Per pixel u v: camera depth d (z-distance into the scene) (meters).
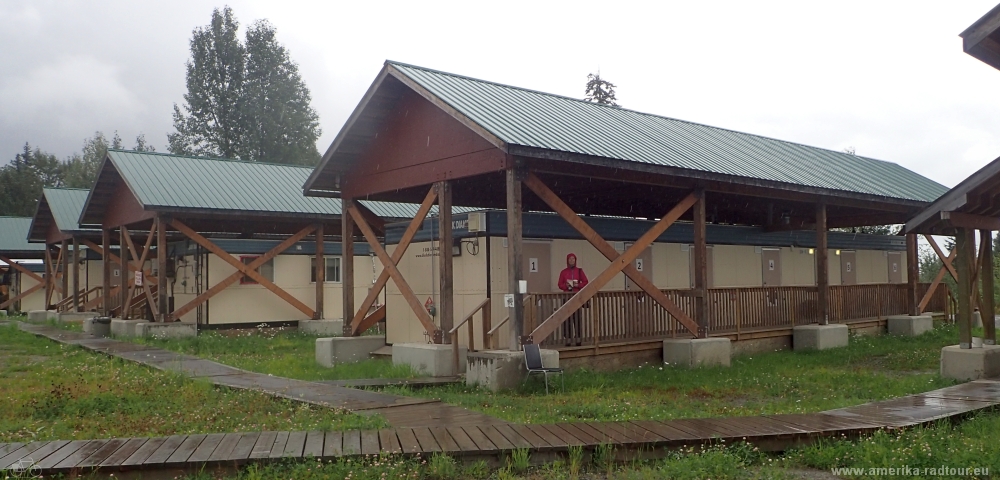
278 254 27.11
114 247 36.75
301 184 27.06
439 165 14.74
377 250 16.52
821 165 21.03
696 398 12.13
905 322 21.97
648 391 12.87
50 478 7.07
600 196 18.39
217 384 12.84
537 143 12.76
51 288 36.91
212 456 7.47
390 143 16.02
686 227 19.31
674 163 14.55
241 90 56.31
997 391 11.45
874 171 22.97
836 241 23.95
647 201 19.27
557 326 13.68
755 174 16.28
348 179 17.30
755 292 18.56
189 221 25.92
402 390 12.40
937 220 13.55
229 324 26.45
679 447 8.05
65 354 18.91
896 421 8.98
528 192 17.33
